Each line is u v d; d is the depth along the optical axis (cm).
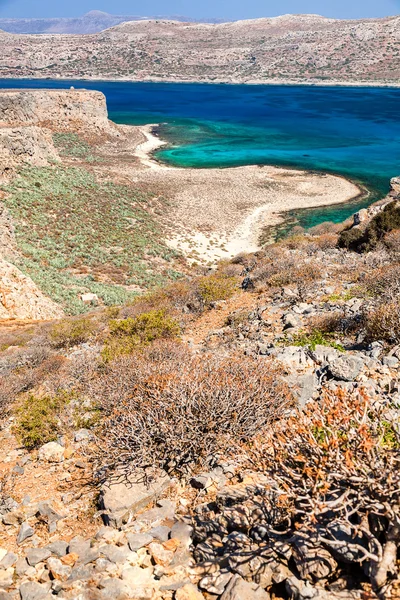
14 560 405
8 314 2481
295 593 282
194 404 501
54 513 460
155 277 4528
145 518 412
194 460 480
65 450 600
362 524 303
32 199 6097
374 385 576
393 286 966
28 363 1256
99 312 2419
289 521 335
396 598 263
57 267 4516
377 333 738
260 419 494
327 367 645
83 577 354
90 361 1005
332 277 1385
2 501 507
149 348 869
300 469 331
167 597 317
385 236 1966
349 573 293
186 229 6244
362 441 308
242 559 321
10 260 4138
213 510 407
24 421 680
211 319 1259
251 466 383
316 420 346
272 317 1071
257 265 1998
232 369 601
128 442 500
